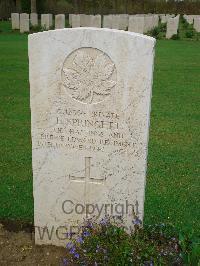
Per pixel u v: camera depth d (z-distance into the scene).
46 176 1.28
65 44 1.13
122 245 1.16
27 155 2.00
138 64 1.11
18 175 1.80
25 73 3.75
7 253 1.31
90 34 1.10
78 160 1.25
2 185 1.71
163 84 3.46
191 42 6.22
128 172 1.23
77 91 1.17
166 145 2.16
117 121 1.18
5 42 5.73
